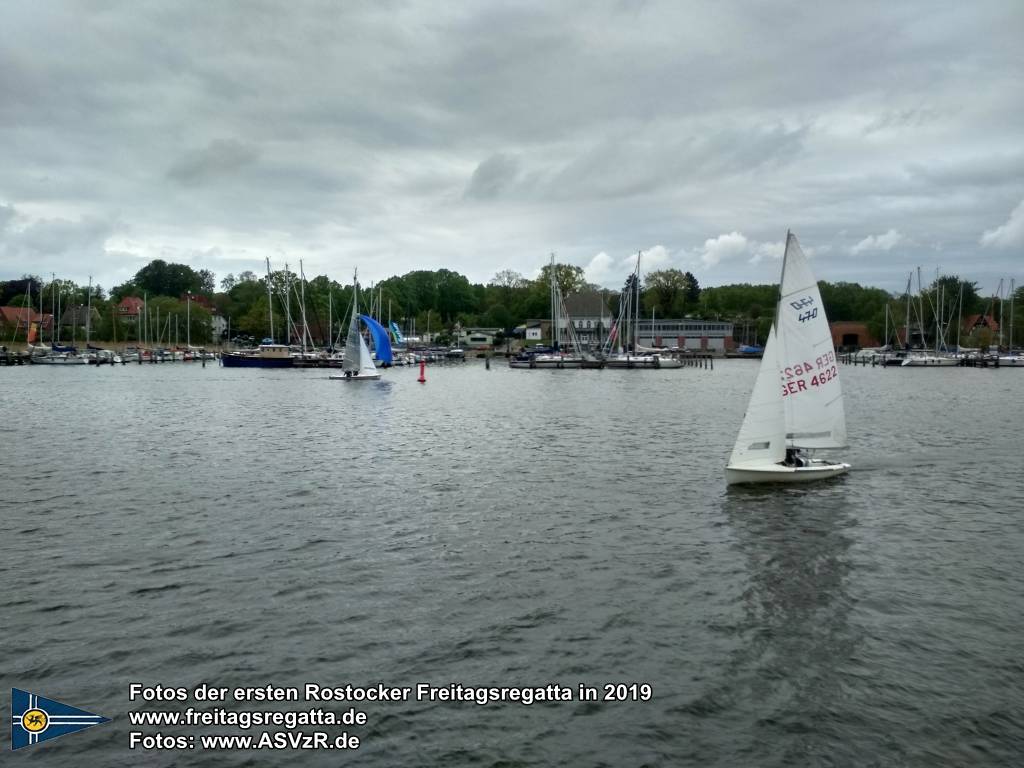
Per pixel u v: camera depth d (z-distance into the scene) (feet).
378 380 324.39
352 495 91.97
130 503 87.51
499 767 38.60
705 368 454.81
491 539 73.46
